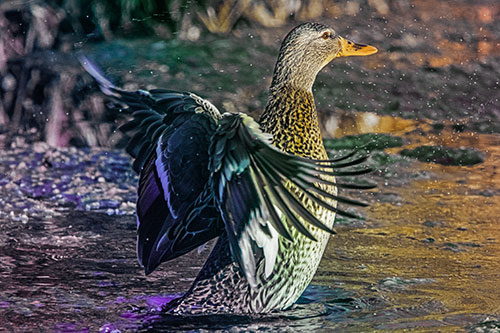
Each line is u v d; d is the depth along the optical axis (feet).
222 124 22.34
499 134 48.62
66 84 50.26
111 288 27.25
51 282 27.63
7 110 49.47
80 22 57.41
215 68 54.44
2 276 28.04
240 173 21.98
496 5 73.31
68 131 48.24
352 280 28.30
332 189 25.32
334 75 54.95
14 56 52.65
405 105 51.34
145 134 25.05
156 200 24.17
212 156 22.65
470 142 47.24
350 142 47.09
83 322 24.17
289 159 20.84
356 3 70.64
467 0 75.36
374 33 64.44
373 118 49.08
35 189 39.63
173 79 52.24
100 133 48.16
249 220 22.12
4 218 35.06
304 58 26.78
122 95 24.82
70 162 44.37
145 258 24.34
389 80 54.80
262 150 21.35
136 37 59.31
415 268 29.50
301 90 26.66
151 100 24.23
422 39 63.87
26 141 47.52
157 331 23.53
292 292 25.14
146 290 27.14
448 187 40.57
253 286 22.66
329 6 69.15
